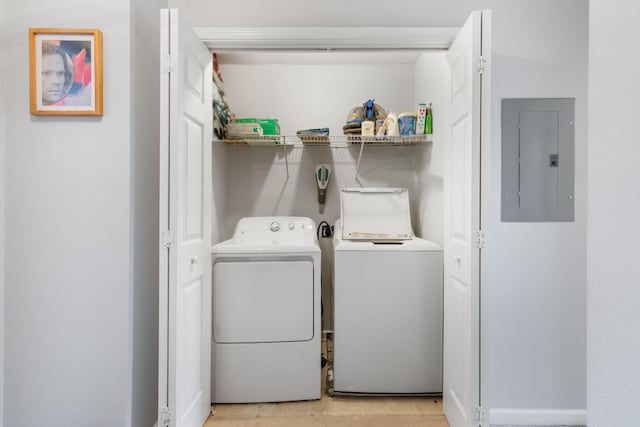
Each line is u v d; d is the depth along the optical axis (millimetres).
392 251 2045
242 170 2795
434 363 2049
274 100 2848
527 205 1824
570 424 1829
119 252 1522
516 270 1831
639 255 616
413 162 2781
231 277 1994
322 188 2730
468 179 1584
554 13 1823
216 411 1942
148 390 1684
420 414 1927
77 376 1517
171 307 1465
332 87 2855
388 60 2764
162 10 1444
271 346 2012
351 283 2045
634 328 627
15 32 1490
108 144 1516
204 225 1810
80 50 1493
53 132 1505
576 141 1821
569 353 1836
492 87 1820
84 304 1518
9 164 1500
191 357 1646
